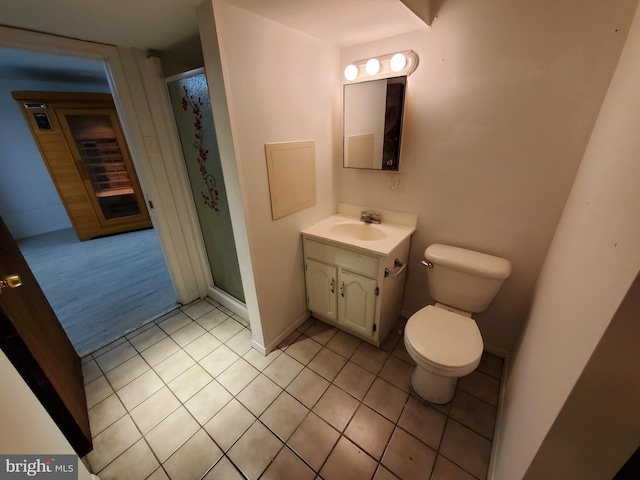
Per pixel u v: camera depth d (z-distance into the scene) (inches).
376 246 62.5
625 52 38.1
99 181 156.3
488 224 61.5
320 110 69.3
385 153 68.7
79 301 99.3
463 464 48.1
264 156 57.9
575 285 29.9
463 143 59.4
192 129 72.9
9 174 154.9
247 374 67.0
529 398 34.8
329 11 48.1
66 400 49.3
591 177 37.0
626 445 21.4
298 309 80.5
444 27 54.6
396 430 53.8
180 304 95.3
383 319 69.5
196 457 50.3
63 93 134.2
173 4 45.2
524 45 48.2
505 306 65.1
